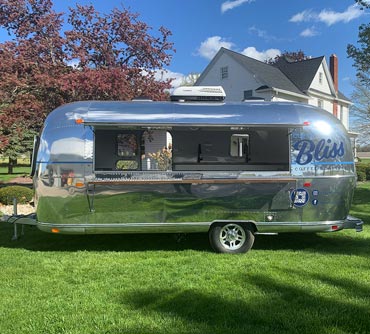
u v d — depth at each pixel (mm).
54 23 11328
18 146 25375
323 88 28609
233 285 4754
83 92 10453
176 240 7066
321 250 6484
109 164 6305
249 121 6121
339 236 7547
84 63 11102
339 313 3928
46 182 5992
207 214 6145
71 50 11398
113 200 6020
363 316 3869
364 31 13547
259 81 24016
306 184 6180
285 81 26172
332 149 6266
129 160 6391
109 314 3938
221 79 26188
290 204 6172
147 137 6473
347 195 6340
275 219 6203
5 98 10414
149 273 5230
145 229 6113
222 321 3770
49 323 3750
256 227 6215
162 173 6070
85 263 5707
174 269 5398
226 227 6273
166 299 4320
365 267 5469
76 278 5027
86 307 4109
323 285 4738
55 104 10922
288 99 25422
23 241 7148
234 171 6141
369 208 10922
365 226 8438
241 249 6289
